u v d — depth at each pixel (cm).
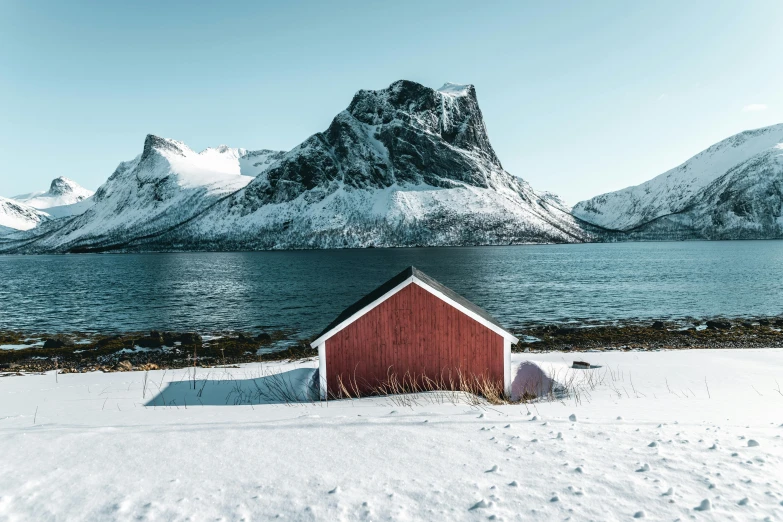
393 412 835
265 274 7681
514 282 5759
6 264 13600
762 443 580
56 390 1464
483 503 429
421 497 450
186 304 4344
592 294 4609
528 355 2120
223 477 518
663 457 538
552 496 442
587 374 1659
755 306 3741
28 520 430
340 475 513
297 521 413
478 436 643
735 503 419
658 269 7462
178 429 719
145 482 509
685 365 1780
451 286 5356
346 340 1334
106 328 3266
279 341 2764
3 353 2473
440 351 1347
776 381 1470
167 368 2153
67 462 575
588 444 593
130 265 11650
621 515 404
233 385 1509
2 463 575
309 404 1084
